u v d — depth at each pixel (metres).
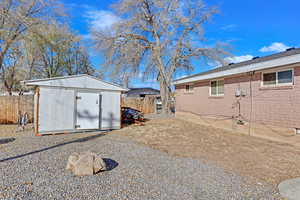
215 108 10.43
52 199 2.72
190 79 12.34
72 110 8.55
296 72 6.39
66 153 5.04
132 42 17.08
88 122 8.96
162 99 18.02
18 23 11.57
